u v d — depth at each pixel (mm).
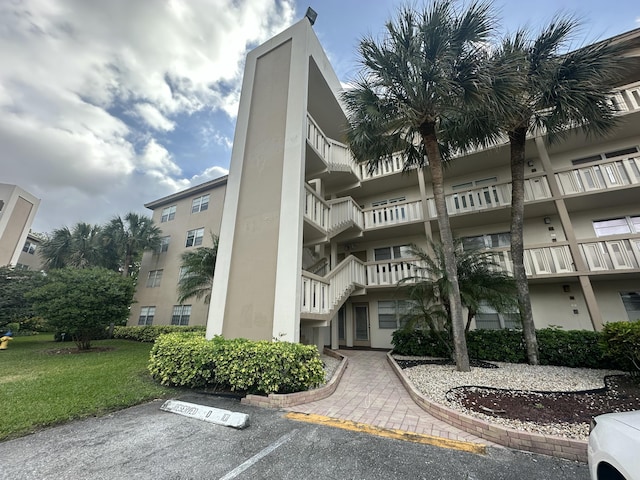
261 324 6281
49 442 2992
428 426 3551
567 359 6672
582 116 6727
